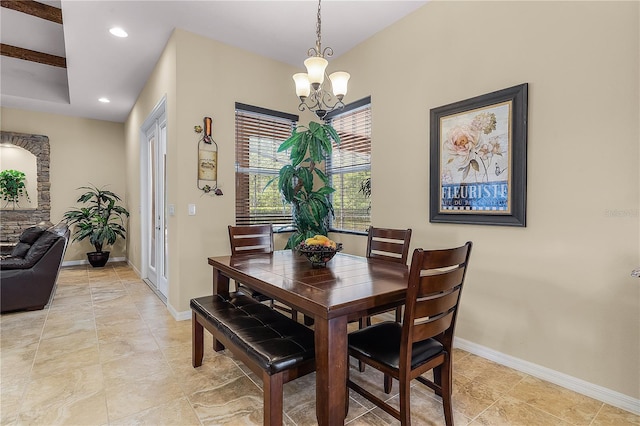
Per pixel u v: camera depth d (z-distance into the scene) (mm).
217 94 3424
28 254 3555
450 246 2686
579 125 1985
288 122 4043
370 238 2695
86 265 6195
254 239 2865
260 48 3588
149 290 4336
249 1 2752
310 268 2152
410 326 1457
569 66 2018
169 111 3354
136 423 1714
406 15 2984
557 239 2090
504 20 2316
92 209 6258
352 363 2422
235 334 1794
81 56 3717
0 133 5496
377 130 3291
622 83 1827
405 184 3031
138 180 5211
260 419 1754
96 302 3811
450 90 2652
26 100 5242
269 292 1766
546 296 2148
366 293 1586
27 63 4730
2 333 2883
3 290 3324
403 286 1717
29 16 3500
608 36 1872
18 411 1803
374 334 1795
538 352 2195
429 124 2809
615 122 1854
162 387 2051
